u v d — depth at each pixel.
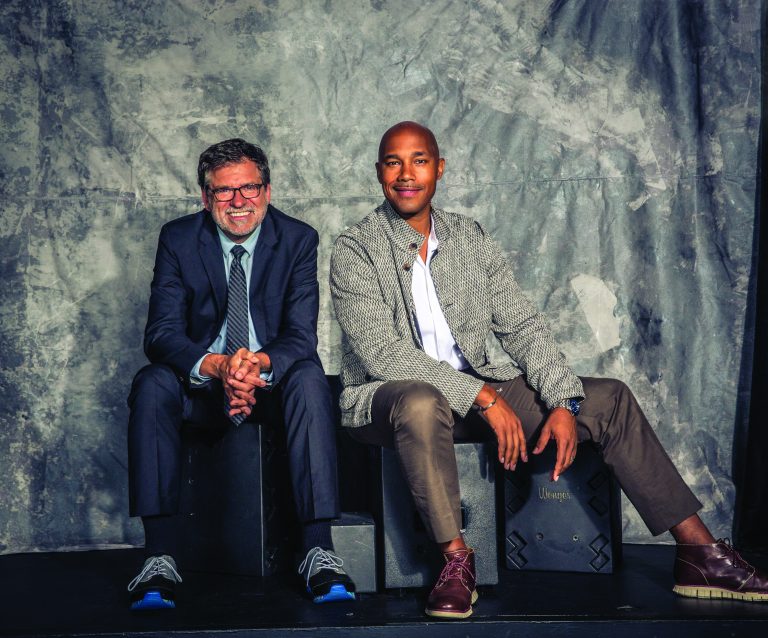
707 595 2.40
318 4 3.59
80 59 3.51
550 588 2.54
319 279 3.57
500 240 3.56
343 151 3.59
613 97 3.52
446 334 2.71
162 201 3.54
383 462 2.48
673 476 2.47
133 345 3.49
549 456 2.77
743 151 3.40
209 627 2.14
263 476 2.64
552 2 3.55
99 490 3.43
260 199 2.77
